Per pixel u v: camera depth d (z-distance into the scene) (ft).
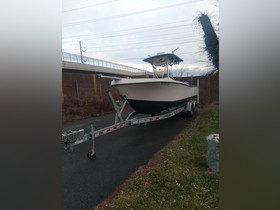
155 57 18.95
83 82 26.91
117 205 7.54
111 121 20.47
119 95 15.48
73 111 23.17
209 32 18.75
